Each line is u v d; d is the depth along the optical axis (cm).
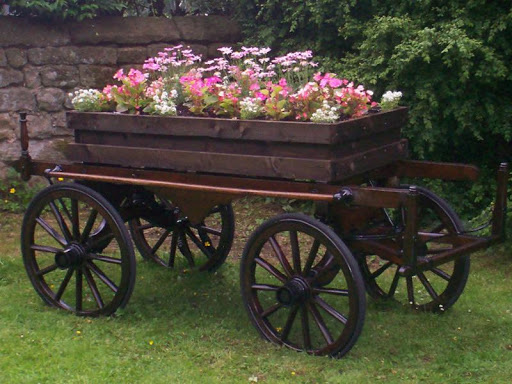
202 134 415
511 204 566
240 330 434
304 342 404
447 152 686
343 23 692
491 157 677
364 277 481
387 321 448
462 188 666
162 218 519
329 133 373
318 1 683
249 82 460
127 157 443
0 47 703
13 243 621
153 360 393
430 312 462
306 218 387
